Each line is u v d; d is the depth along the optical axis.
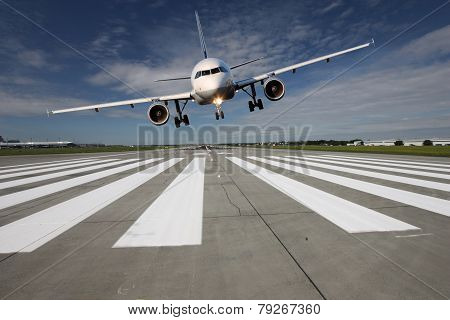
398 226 4.38
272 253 3.42
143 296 2.55
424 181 8.84
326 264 3.10
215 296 2.54
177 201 6.46
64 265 3.18
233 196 6.91
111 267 3.11
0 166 17.41
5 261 3.30
